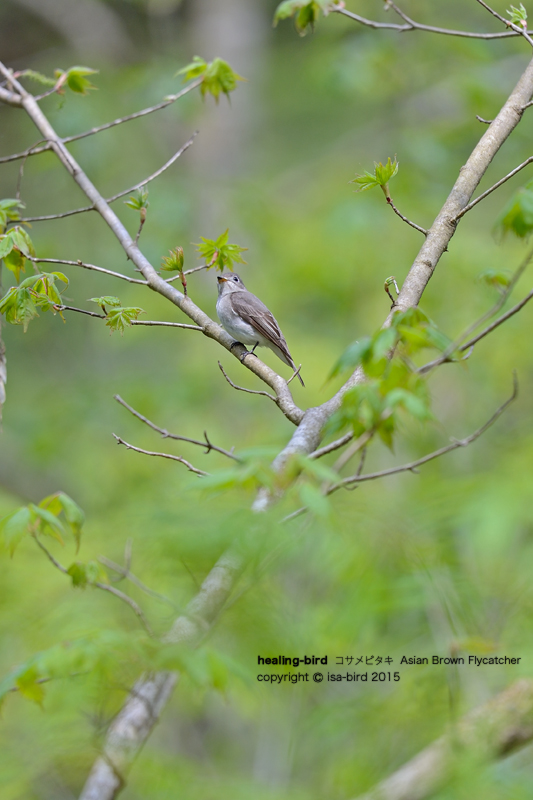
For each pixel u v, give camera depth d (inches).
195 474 258.2
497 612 317.4
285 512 194.9
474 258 776.3
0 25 1079.0
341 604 295.4
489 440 621.9
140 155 1006.4
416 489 381.7
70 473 831.1
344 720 343.6
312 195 895.7
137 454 770.8
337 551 233.5
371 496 302.0
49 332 1019.3
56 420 853.8
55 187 955.3
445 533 334.6
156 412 824.9
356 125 1080.8
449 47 855.1
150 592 235.9
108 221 369.4
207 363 815.1
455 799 297.6
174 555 199.0
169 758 294.4
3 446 936.3
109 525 345.4
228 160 952.3
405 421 212.8
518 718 320.2
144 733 235.0
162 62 910.4
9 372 1000.9
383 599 281.7
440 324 769.6
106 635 211.9
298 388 767.1
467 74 831.7
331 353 787.4
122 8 1083.3
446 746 322.3
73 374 1005.2
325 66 890.7
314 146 1085.1
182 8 1008.2
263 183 933.2
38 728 245.9
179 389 826.8
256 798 282.2
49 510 272.7
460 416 724.7
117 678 214.4
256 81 996.6
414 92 899.4
